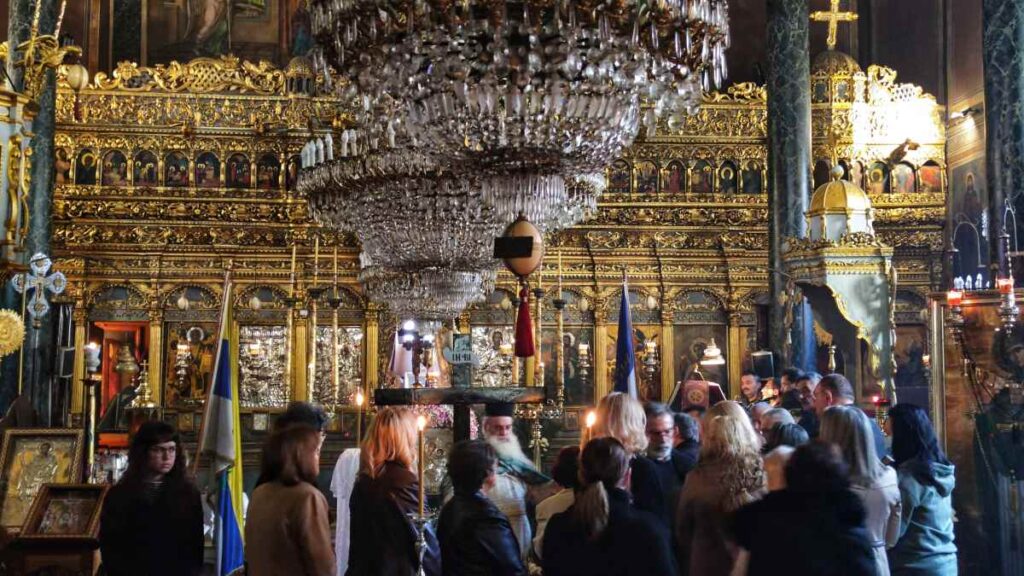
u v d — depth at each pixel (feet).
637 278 72.90
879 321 44.52
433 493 30.76
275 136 72.69
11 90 32.30
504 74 26.99
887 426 42.63
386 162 41.45
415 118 28.94
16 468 30.68
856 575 14.78
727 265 73.00
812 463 15.17
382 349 71.72
